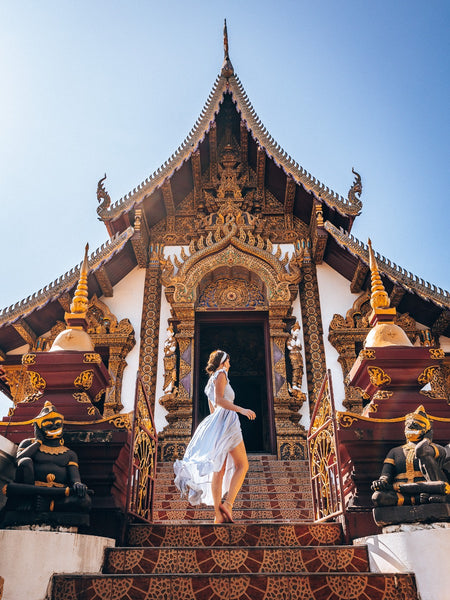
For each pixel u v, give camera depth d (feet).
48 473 11.11
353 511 12.15
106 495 12.23
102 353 31.14
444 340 30.86
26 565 9.41
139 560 10.73
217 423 13.41
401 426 12.91
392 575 9.71
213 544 12.04
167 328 31.94
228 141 39.14
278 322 31.45
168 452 27.48
